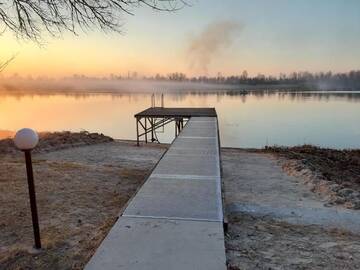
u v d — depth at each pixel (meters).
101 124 32.78
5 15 5.71
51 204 4.49
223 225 3.37
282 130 27.03
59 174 6.07
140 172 7.19
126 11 5.48
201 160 6.05
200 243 2.92
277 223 4.58
